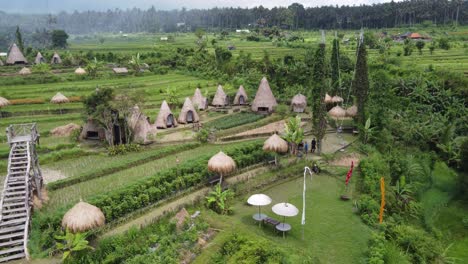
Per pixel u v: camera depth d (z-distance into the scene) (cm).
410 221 4516
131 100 5491
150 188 3959
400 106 7350
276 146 4909
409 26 19788
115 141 5819
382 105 7069
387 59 9675
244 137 6150
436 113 7175
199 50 14400
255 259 3030
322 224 3716
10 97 8038
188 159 4850
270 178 4653
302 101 7800
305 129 6669
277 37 18600
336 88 7688
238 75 10956
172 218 3581
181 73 12419
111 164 4788
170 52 14788
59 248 2934
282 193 4409
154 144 5728
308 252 3156
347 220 3800
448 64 9344
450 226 4756
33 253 3014
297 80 9531
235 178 4606
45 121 6725
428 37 15225
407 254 3569
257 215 3681
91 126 5797
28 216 3231
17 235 3091
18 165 3828
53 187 4175
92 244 3209
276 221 3569
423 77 8138
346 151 5634
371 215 3850
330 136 6431
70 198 3975
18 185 3619
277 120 7269
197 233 3309
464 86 7719
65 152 5131
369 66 9275
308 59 9856
